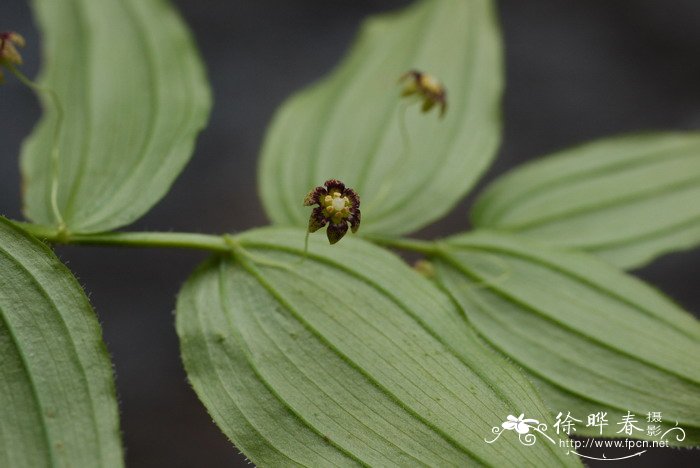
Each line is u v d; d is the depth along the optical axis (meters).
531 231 0.41
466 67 0.42
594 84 0.54
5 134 0.48
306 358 0.36
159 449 0.46
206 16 0.53
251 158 0.49
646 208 0.41
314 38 0.54
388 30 0.43
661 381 0.37
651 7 0.57
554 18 0.56
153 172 0.39
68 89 0.40
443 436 0.36
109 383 0.35
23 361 0.35
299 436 0.36
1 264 0.36
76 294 0.36
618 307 0.38
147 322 0.47
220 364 0.36
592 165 0.42
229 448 0.46
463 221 0.49
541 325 0.38
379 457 0.35
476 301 0.39
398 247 0.39
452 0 0.43
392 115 0.41
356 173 0.40
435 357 0.36
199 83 0.40
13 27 0.49
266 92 0.52
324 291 0.37
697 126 0.53
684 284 0.49
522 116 0.53
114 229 0.38
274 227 0.38
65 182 0.38
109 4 0.41
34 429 0.35
